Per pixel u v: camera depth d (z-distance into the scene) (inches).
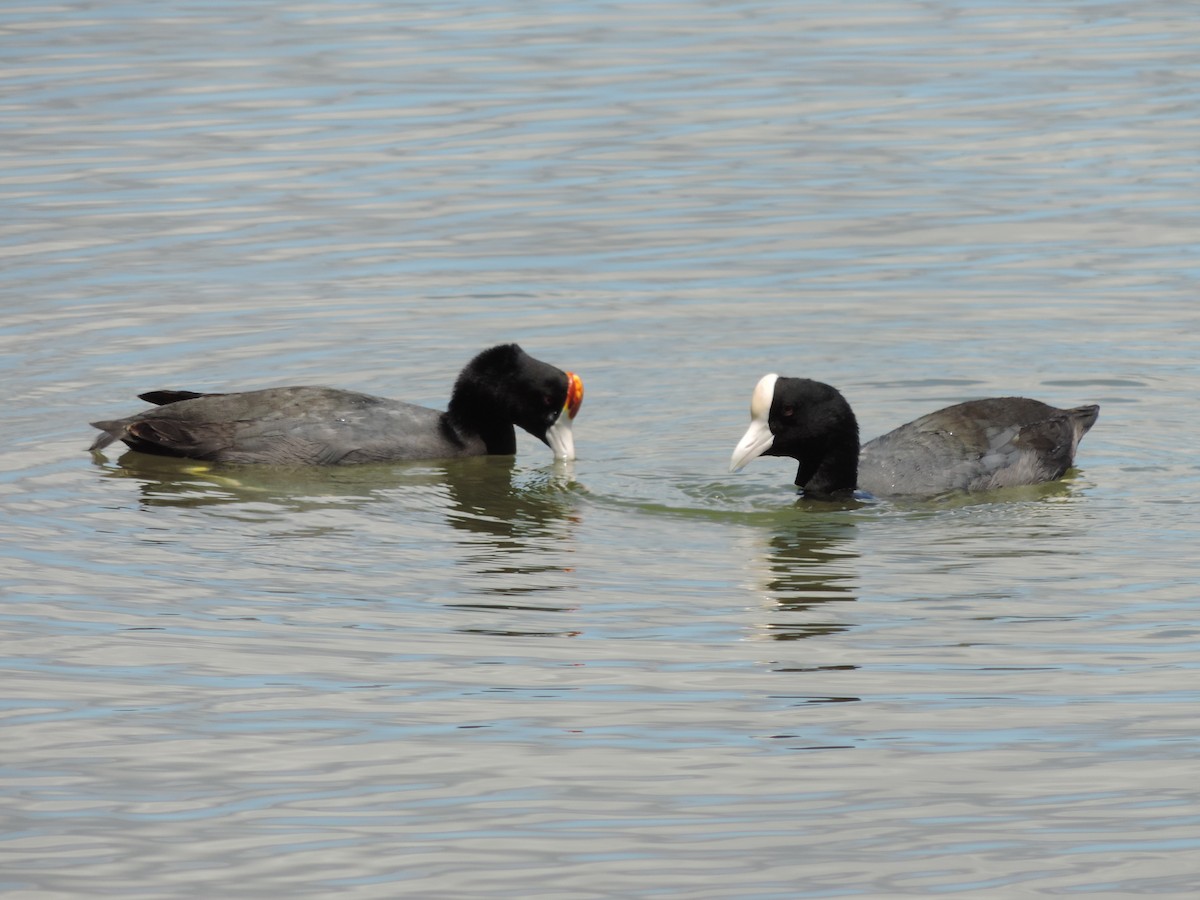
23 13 1391.5
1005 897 340.5
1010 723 418.3
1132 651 457.1
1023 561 522.6
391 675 449.1
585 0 1428.4
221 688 440.8
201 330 764.0
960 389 699.4
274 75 1187.3
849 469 596.1
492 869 353.4
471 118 1085.8
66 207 924.6
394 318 783.7
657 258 860.6
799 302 802.8
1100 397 685.3
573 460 637.3
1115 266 837.2
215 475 622.2
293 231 893.2
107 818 375.6
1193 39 1261.1
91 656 459.5
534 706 430.9
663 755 404.8
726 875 350.3
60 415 669.9
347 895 344.5
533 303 803.4
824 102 1116.5
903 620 480.7
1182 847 358.3
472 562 532.7
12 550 538.6
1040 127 1057.5
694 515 577.6
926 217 911.0
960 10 1380.4
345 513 582.2
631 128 1064.8
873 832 367.2
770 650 462.3
